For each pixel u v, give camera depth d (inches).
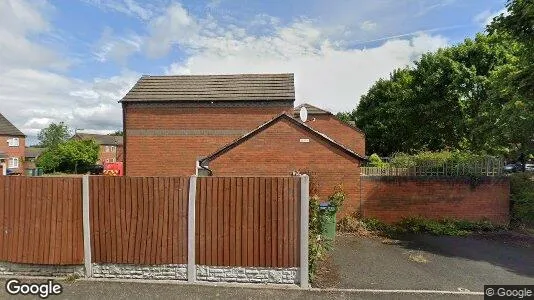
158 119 626.5
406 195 410.3
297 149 413.4
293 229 221.3
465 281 237.0
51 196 232.2
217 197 226.4
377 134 1338.6
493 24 390.6
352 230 386.9
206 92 641.6
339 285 226.1
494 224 397.1
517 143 516.1
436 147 970.7
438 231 378.6
